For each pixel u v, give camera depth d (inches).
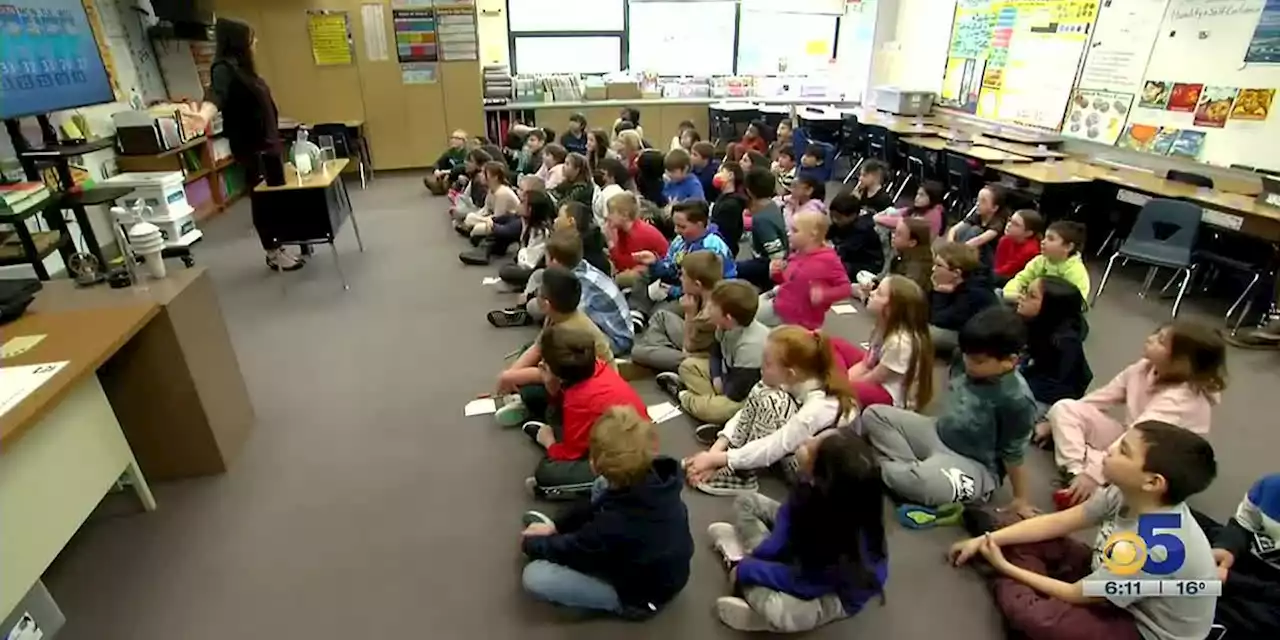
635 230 138.6
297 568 71.1
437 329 130.1
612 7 295.1
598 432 60.2
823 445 57.0
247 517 78.6
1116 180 161.2
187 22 206.7
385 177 274.1
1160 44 165.0
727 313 91.9
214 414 85.4
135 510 79.7
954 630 63.2
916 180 228.4
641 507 59.7
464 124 279.6
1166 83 164.2
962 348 75.5
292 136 241.3
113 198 131.0
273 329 130.6
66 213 150.5
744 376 93.1
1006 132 219.1
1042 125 204.2
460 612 65.5
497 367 114.4
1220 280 150.9
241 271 163.9
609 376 81.1
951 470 75.8
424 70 267.4
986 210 150.0
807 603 59.8
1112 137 180.5
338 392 106.7
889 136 231.5
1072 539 68.7
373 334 128.0
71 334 68.8
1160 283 154.9
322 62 257.6
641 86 301.1
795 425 76.5
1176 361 75.5
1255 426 97.7
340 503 81.0
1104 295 148.7
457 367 114.7
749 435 82.0
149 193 148.6
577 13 293.7
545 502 80.8
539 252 147.3
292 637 62.8
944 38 245.8
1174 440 52.1
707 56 312.8
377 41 259.4
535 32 293.4
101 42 179.8
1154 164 170.7
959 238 153.7
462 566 71.2
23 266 128.1
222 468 86.5
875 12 276.7
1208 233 149.9
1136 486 53.7
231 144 153.9
